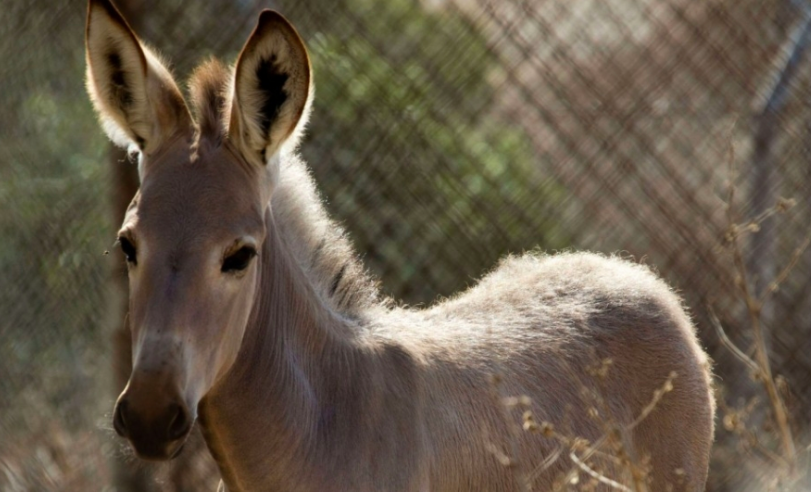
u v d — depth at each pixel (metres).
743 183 27.52
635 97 27.14
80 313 26.98
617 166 27.08
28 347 27.14
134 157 21.67
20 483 25.84
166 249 13.09
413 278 26.38
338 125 26.34
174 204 13.40
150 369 12.59
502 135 27.11
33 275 27.30
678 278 26.98
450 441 16.38
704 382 20.31
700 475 20.16
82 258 27.06
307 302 15.52
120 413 12.73
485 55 26.92
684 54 27.27
